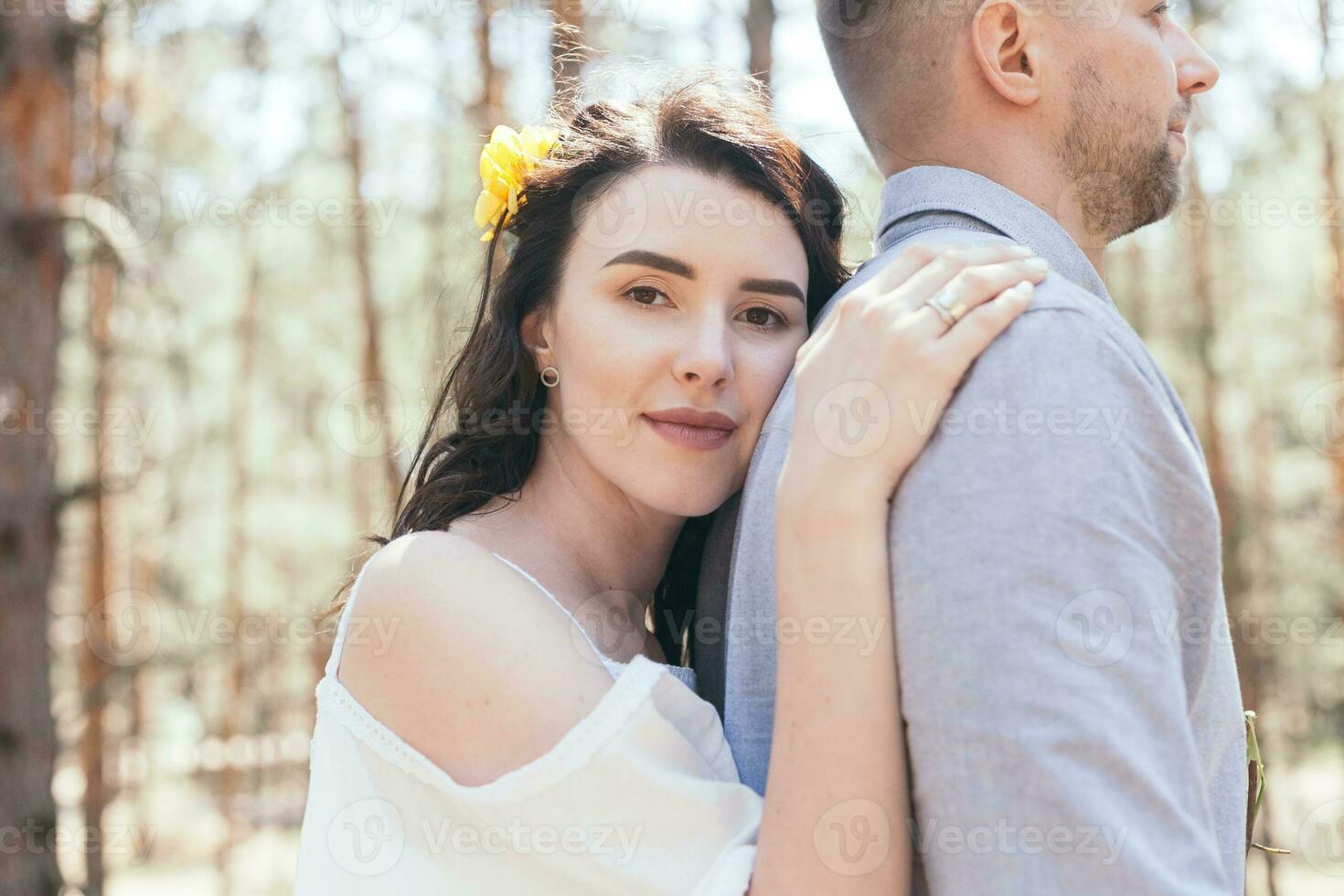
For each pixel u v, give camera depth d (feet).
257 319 40.14
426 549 4.02
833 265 4.85
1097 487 3.05
